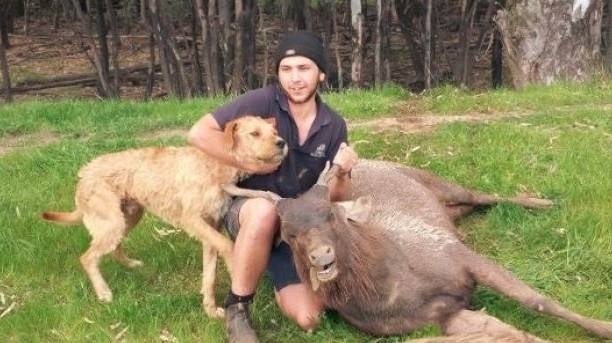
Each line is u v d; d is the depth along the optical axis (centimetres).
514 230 580
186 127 928
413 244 460
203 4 1327
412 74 1666
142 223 609
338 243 418
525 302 447
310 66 454
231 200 472
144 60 1845
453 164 707
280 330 466
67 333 464
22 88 1645
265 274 528
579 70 1127
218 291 521
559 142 746
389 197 532
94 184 499
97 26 1620
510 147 737
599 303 475
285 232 418
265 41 1370
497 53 1480
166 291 523
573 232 555
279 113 469
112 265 552
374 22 1459
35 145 885
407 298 440
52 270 549
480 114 891
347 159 449
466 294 457
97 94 1577
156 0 1341
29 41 2125
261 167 455
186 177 473
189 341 452
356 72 1255
